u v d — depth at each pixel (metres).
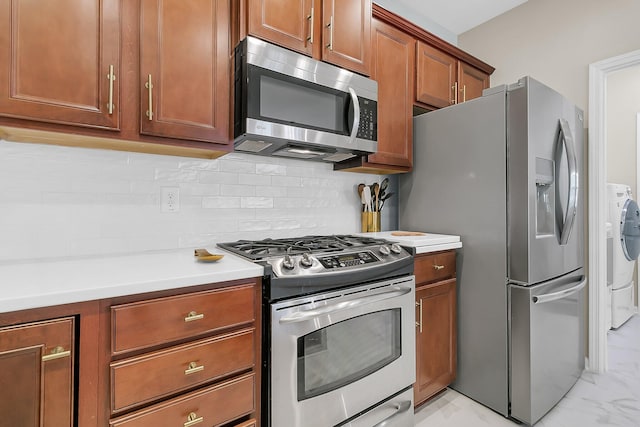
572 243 1.99
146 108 1.22
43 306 0.81
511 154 1.71
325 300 1.28
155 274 1.01
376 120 1.78
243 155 1.77
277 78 1.43
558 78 2.31
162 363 0.97
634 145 3.34
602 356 2.16
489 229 1.80
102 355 0.89
